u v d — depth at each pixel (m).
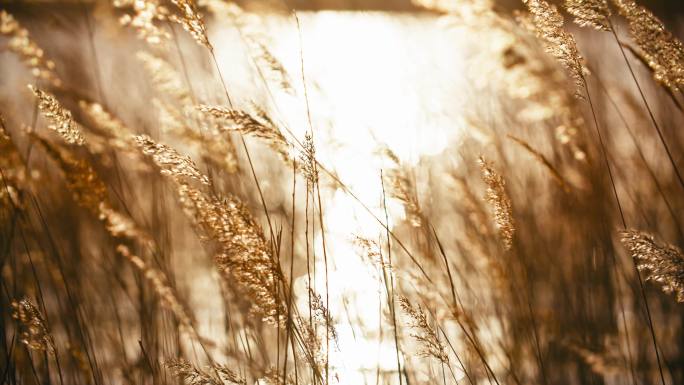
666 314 2.55
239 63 2.75
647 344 2.47
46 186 2.70
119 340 2.45
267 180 2.77
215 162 2.44
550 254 2.63
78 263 2.62
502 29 2.61
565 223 2.64
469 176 2.73
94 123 2.57
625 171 2.74
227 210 2.08
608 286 2.57
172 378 2.29
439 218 2.70
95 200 2.27
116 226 2.30
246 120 2.09
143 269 2.39
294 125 2.51
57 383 2.34
